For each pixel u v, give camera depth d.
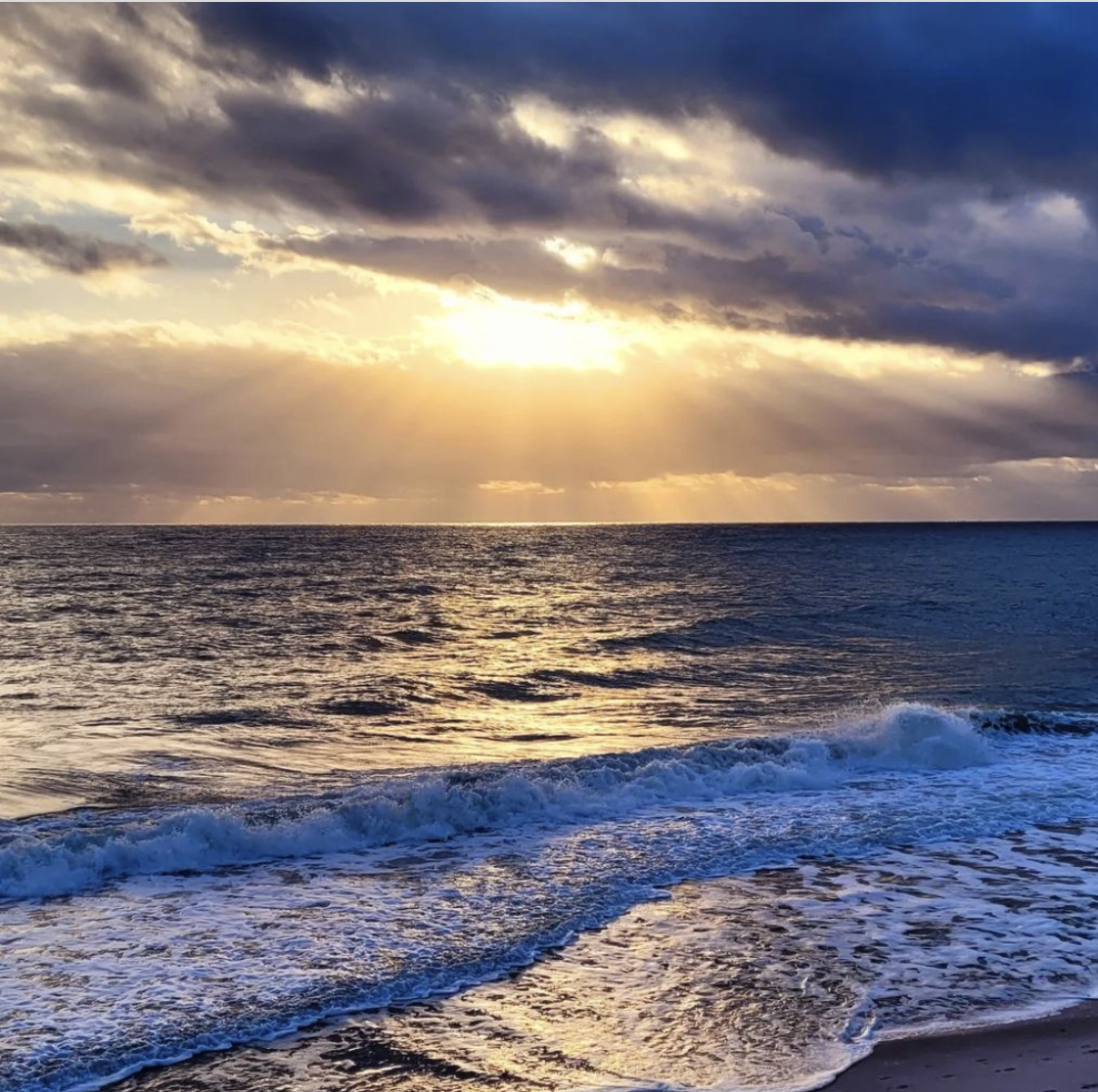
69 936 7.61
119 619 35.38
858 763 14.89
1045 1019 6.49
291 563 72.75
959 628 35.41
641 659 28.11
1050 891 9.21
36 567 64.88
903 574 63.97
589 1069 5.76
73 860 9.23
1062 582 57.28
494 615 39.31
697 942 7.84
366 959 7.27
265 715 18.67
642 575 63.34
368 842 10.57
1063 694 22.64
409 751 15.90
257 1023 6.22
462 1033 6.20
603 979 7.08
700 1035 6.21
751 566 73.19
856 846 10.70
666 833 11.11
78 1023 6.12
